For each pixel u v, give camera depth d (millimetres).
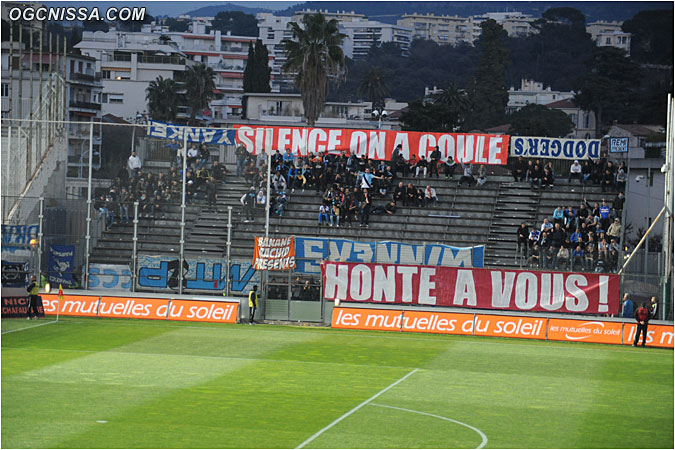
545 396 29016
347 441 22297
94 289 50375
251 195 52844
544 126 140000
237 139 53250
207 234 52594
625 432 24000
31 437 22078
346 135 60875
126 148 55531
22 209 52719
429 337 43438
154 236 52719
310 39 90875
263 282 48812
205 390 28688
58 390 28156
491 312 44750
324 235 57188
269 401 27141
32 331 41562
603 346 41688
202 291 49625
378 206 58781
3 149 56281
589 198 58938
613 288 45125
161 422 24000
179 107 151250
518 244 54000
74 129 74438
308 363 34688
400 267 47375
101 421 23984
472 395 28922
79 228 52469
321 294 47969
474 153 60562
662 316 44656
